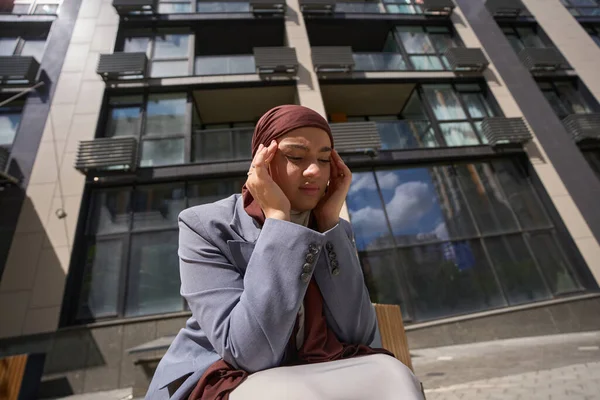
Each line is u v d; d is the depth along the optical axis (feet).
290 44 33.17
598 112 33.58
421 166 28.22
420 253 24.16
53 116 25.80
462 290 23.00
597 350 13.64
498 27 38.27
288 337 2.31
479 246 24.79
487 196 27.09
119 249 21.90
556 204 26.37
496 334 21.12
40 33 31.32
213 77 29.99
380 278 23.04
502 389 9.09
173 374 2.63
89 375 17.67
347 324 2.92
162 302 20.62
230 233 3.01
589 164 30.48
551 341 18.30
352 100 35.40
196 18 33.73
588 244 24.71
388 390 1.92
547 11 41.09
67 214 21.94
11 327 18.38
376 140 27.30
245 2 36.99
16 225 21.22
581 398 7.70
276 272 2.40
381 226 25.07
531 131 30.17
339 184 3.33
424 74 33.50
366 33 38.52
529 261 24.45
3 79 27.12
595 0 43.21
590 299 22.61
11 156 23.63
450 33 38.17
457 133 30.78
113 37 31.17
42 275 19.90
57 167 23.62
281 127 3.01
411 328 21.11
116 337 18.88
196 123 31.65
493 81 33.58
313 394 1.84
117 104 27.96
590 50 37.88
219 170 25.20
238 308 2.33
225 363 2.42
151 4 32.76
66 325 19.25
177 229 22.90
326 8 36.40
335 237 2.93
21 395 14.90
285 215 2.71
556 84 36.01
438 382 11.02
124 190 24.13
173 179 24.61
